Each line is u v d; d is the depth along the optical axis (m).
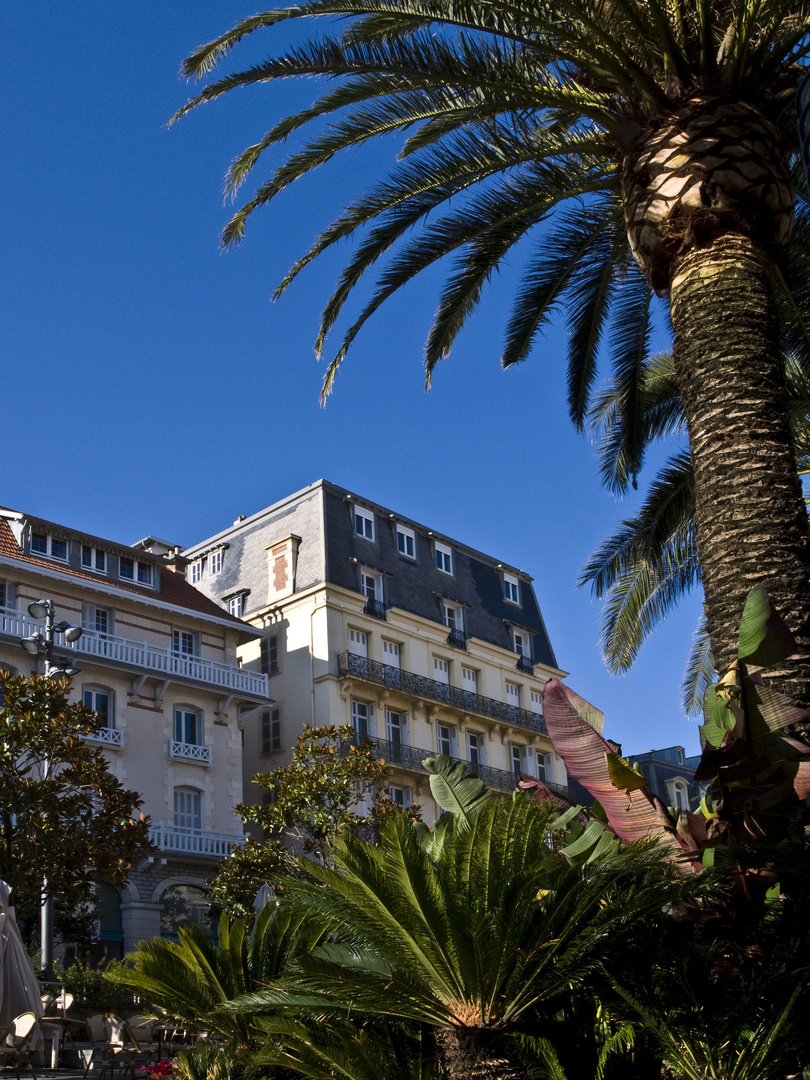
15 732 16.36
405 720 41.19
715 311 7.61
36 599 31.50
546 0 8.49
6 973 11.50
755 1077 3.98
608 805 5.25
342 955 4.50
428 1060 4.36
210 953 5.86
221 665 35.47
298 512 42.25
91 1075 13.62
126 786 31.44
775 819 4.89
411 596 43.72
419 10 9.47
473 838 4.18
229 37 10.16
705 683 17.28
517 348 12.30
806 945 4.24
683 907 4.53
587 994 4.39
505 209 10.69
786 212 8.02
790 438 7.36
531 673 48.47
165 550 42.19
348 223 11.13
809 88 5.15
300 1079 5.09
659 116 8.30
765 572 6.89
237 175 12.00
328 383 11.84
